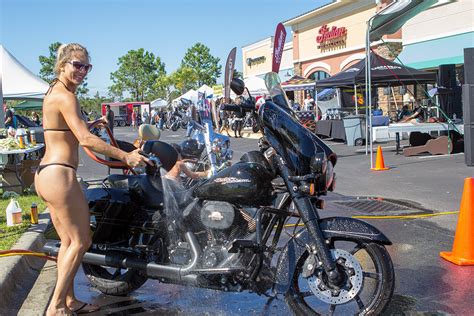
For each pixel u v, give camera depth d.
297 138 3.93
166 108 49.28
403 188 9.84
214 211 4.01
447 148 14.41
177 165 4.69
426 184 10.12
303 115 22.78
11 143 9.63
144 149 4.66
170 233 4.25
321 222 3.88
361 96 22.89
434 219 7.37
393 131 14.62
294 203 3.93
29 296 4.84
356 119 18.20
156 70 74.00
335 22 29.39
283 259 3.89
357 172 12.16
